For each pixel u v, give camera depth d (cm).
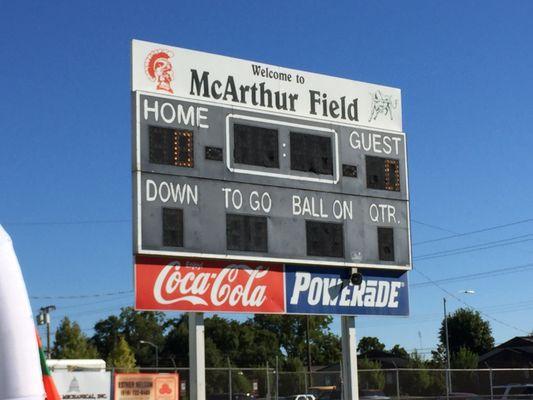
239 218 2009
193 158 1958
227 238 1983
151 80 1950
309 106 2184
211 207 1969
